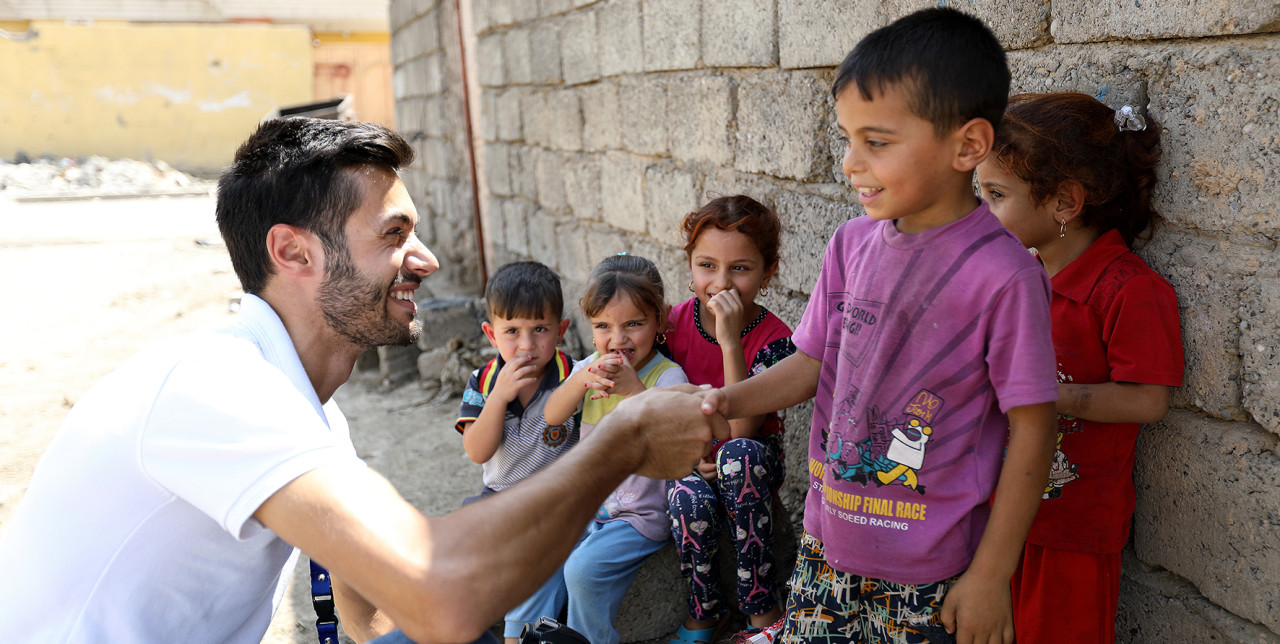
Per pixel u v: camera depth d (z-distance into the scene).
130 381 1.25
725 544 2.54
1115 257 1.68
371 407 4.76
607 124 4.32
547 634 1.77
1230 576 1.66
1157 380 1.62
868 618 1.68
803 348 1.74
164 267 8.91
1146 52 1.71
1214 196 1.61
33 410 4.80
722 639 2.48
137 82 19.53
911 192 1.36
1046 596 1.79
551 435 2.48
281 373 1.29
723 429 1.41
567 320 2.59
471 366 4.87
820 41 2.66
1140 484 1.84
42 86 19.08
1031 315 1.38
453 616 1.05
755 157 3.13
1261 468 1.58
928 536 1.53
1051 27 1.92
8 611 1.27
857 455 1.58
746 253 2.39
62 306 7.27
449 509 3.49
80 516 1.24
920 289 1.47
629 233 4.26
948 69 1.28
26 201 14.75
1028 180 1.66
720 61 3.24
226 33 19.73
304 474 1.15
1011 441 1.42
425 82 8.57
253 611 1.45
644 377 2.44
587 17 4.35
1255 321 1.57
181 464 1.19
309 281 1.43
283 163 1.39
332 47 21.33
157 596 1.27
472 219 7.43
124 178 17.39
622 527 2.40
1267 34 1.50
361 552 1.08
